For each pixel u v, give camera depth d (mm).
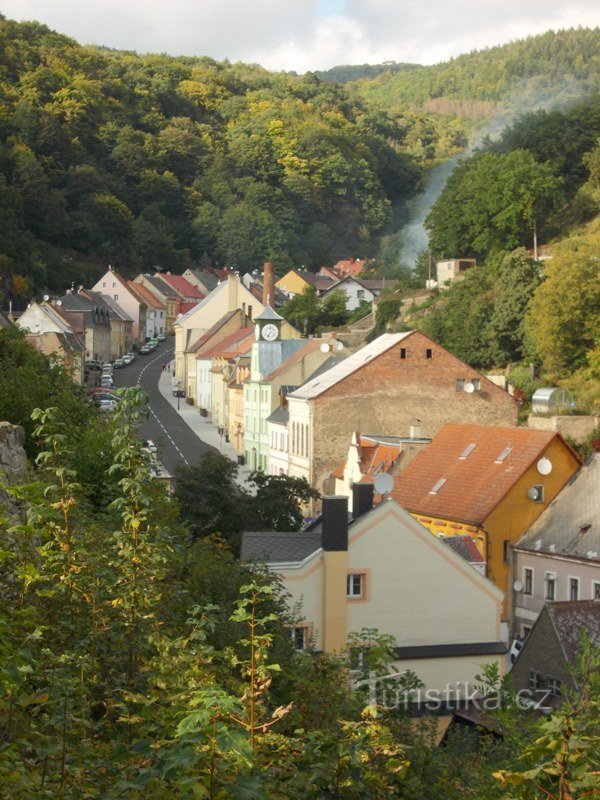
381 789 12281
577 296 97125
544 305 98312
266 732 12430
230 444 109750
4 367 43188
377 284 192375
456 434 66500
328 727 15680
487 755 18859
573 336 98188
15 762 10281
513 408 84438
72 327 154750
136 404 15953
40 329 137875
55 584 14305
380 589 37344
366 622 37219
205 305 154375
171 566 19391
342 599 36750
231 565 27141
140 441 15836
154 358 181250
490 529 57875
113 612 14484
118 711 13297
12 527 12602
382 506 37406
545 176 128500
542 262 110250
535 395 91250
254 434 100500
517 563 58000
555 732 10180
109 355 174875
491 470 60844
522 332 105812
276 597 27453
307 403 82938
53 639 13914
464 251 136125
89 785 10688
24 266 192000
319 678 17109
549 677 37781
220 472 56844
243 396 105188
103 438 33375
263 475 58969
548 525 57594
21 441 24609
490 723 27438
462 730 24531
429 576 37750
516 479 58406
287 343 102375
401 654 36844
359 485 40531
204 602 21984
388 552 37438
